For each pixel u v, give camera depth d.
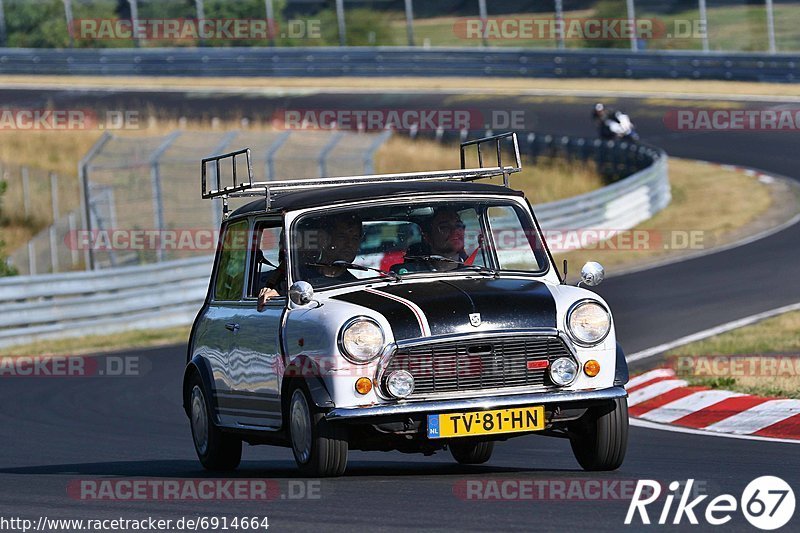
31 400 50.47
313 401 24.66
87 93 170.38
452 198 27.84
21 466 33.81
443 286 25.97
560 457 31.23
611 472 26.14
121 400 49.38
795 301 62.22
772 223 93.62
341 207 27.28
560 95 156.50
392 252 27.33
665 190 106.00
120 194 100.06
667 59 158.88
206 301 31.41
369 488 24.34
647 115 146.12
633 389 42.94
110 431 41.53
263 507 22.89
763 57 152.62
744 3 173.38
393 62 171.88
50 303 70.25
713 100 148.75
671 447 31.62
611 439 25.50
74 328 71.25
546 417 24.95
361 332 24.23
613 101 152.88
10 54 184.38
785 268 73.56
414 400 24.30
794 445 31.00
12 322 68.56
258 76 176.88
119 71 181.25
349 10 186.50
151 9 185.50
